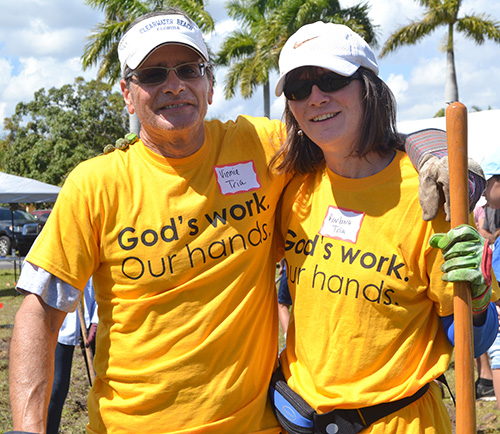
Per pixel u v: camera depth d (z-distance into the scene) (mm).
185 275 1925
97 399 2012
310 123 1924
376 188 1916
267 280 2090
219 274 1938
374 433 1866
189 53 1922
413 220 1858
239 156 2080
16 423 1823
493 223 4406
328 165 2010
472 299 1762
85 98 31500
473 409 1713
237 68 20672
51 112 31062
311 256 1993
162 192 1957
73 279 1931
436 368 1912
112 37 14422
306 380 1991
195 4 15086
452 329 1904
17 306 10227
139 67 1909
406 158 1938
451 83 18375
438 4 17984
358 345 1885
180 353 1911
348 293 1895
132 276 1933
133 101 1970
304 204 2064
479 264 1669
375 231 1893
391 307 1866
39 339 1901
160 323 1922
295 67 1855
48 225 1955
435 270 1835
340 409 1898
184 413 1900
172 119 1897
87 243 1938
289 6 17016
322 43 1858
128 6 14555
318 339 1948
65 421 4734
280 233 2188
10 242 19203
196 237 1943
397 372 1878
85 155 30047
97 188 1946
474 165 1810
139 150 2012
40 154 30547
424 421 1903
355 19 17484
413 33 18172
